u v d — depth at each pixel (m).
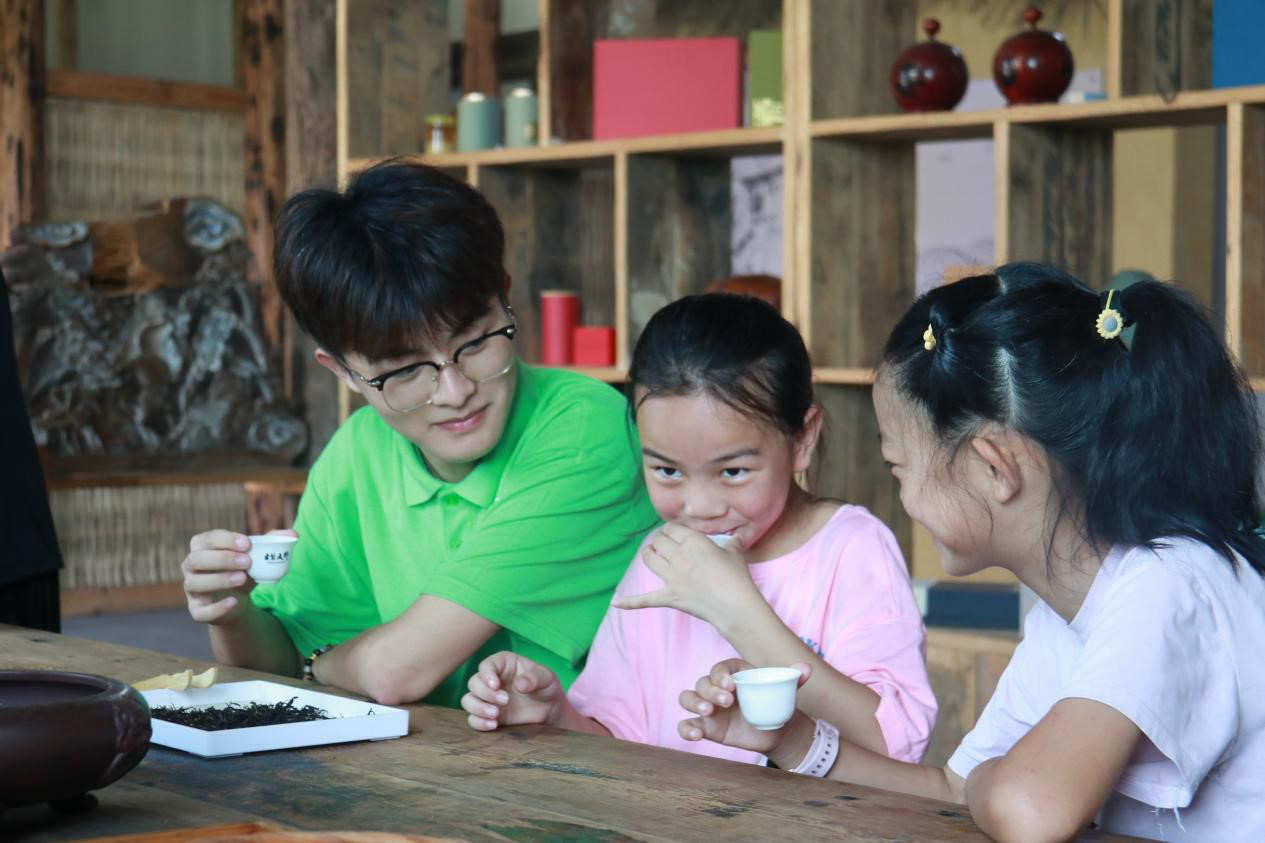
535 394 1.81
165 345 5.82
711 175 3.77
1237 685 1.17
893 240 3.43
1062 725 1.10
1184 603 1.15
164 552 5.88
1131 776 1.17
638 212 3.63
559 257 4.02
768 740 1.32
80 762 1.07
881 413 1.29
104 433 5.71
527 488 1.72
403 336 1.56
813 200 3.26
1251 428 1.22
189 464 5.85
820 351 3.28
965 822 1.09
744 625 1.46
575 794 1.17
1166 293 1.20
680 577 1.50
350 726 1.35
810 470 3.22
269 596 1.92
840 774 1.36
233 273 5.97
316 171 5.37
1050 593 1.25
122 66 6.56
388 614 1.85
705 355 1.50
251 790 1.19
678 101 3.63
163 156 6.20
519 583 1.67
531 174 3.96
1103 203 3.28
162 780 1.22
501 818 1.10
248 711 1.43
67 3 6.23
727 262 3.82
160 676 1.54
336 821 1.10
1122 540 1.18
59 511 5.61
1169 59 3.06
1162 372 1.18
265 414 5.98
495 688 1.41
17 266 5.61
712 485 1.53
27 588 2.46
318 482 1.95
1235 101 2.81
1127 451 1.17
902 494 1.27
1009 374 1.19
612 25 3.95
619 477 1.76
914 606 1.60
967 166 5.18
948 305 1.24
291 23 5.37
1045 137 3.15
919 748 1.49
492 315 1.62
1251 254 2.84
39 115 5.86
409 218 1.56
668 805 1.13
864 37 3.37
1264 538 1.27
